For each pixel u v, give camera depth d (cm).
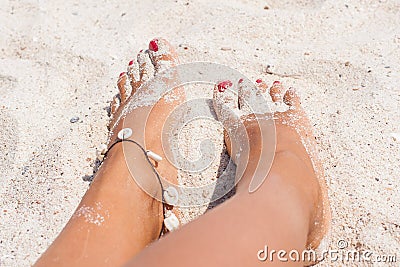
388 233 67
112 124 78
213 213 58
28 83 86
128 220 65
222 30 90
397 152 74
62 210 70
